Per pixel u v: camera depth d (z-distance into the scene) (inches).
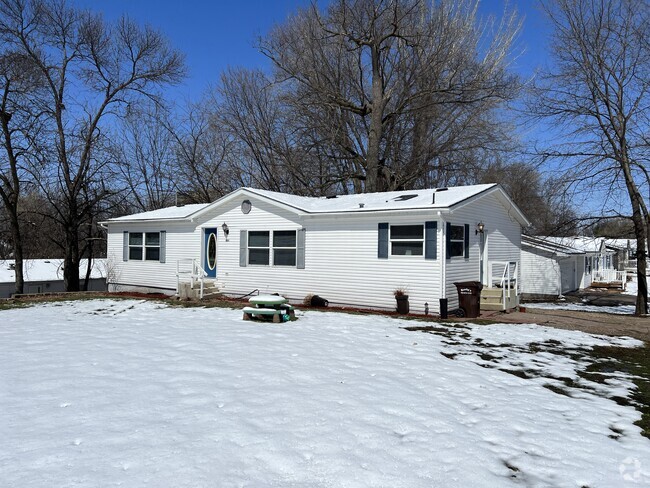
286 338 349.4
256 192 629.0
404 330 402.9
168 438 165.0
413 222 508.1
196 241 697.0
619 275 1378.0
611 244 1533.0
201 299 617.3
